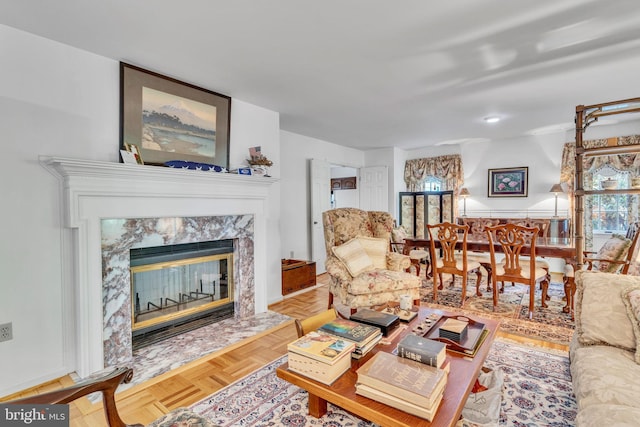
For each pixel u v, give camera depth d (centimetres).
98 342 228
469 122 447
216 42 223
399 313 220
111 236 238
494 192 575
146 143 264
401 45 229
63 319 224
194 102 298
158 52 237
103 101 241
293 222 520
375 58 249
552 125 466
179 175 266
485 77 288
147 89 264
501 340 273
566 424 170
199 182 287
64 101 224
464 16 194
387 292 305
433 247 380
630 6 183
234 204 322
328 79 290
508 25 204
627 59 252
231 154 337
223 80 290
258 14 190
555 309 349
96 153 238
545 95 335
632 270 281
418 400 121
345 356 153
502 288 414
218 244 323
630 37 219
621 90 320
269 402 192
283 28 206
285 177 505
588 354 161
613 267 295
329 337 167
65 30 206
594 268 361
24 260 209
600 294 179
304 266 448
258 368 233
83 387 110
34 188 212
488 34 215
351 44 228
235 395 200
